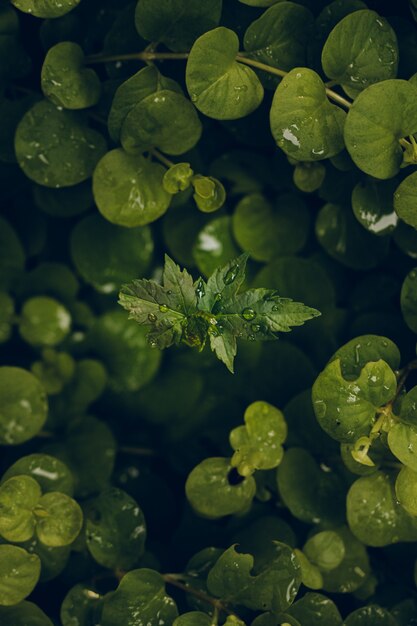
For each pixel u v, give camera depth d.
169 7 0.33
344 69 0.33
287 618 0.34
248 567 0.33
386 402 0.33
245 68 0.33
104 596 0.35
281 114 0.33
